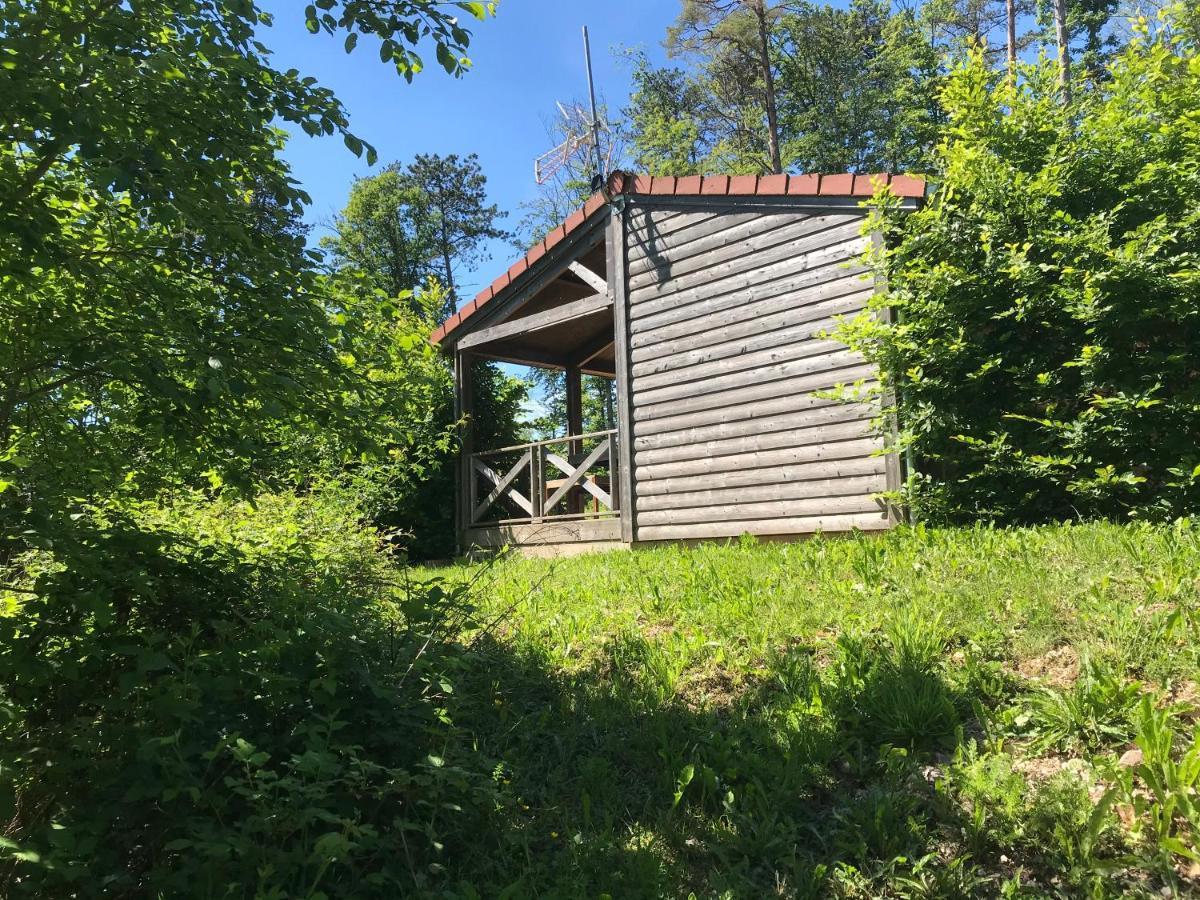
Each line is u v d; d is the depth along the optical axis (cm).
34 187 328
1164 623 322
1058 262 614
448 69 361
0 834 250
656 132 3231
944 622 371
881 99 3005
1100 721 278
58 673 270
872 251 699
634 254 933
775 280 809
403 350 422
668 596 496
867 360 681
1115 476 557
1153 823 232
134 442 387
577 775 317
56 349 327
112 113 301
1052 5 2738
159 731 255
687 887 249
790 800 275
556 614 498
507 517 1188
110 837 245
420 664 307
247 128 333
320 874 217
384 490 941
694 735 323
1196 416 548
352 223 4081
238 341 318
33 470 343
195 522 493
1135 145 643
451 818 273
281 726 285
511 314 1080
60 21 308
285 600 325
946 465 702
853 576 471
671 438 887
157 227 345
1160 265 552
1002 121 694
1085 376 583
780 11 2845
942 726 299
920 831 249
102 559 287
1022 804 249
